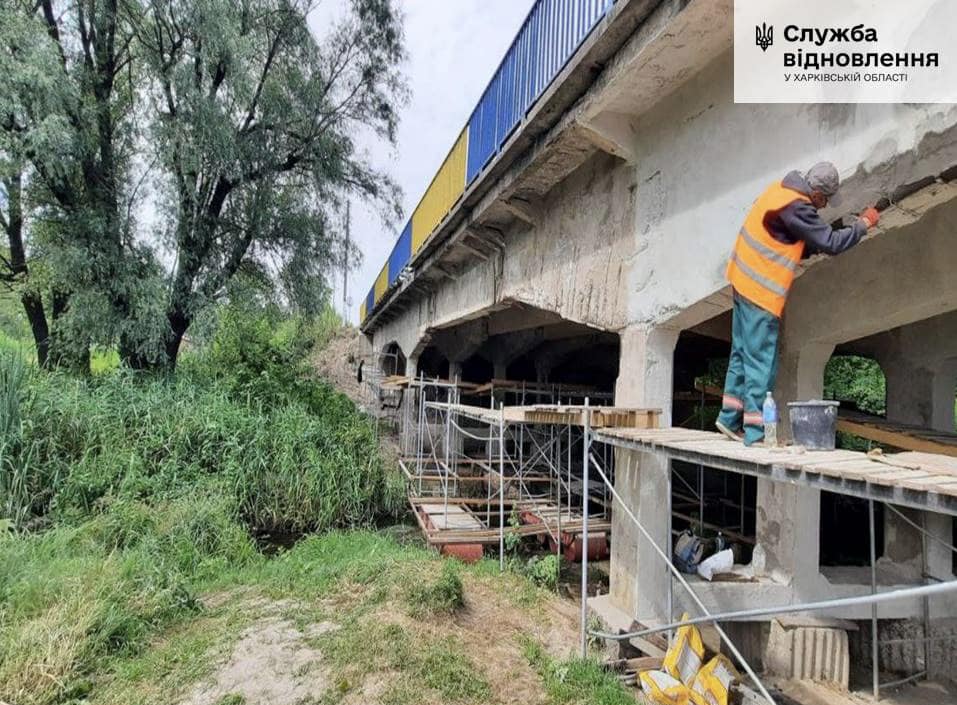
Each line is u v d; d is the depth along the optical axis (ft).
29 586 14.40
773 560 14.69
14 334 46.19
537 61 16.51
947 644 14.57
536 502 27.73
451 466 34.27
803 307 14.48
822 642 13.67
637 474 14.07
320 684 11.26
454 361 44.06
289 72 38.40
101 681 11.97
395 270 47.24
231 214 38.70
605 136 14.46
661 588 13.85
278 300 41.14
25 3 31.09
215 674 11.81
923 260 11.59
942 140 7.64
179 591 15.93
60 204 32.83
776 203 9.17
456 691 11.34
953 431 15.56
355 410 48.29
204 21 31.30
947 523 15.23
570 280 18.10
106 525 20.74
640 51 11.54
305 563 19.90
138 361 35.29
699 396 28.76
